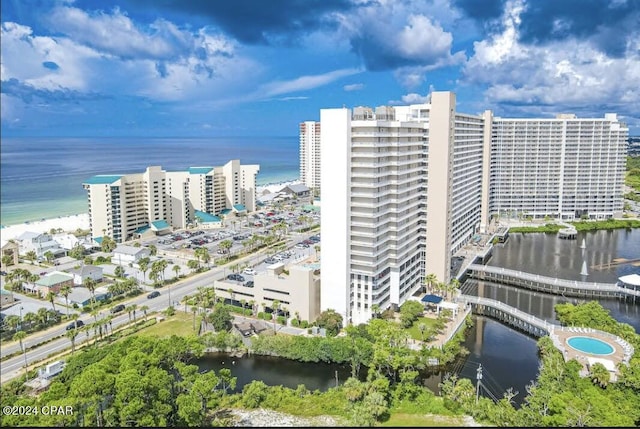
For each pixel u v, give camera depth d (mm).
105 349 120938
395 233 160250
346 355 130375
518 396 119375
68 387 101750
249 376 129750
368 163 146625
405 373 117562
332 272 154375
